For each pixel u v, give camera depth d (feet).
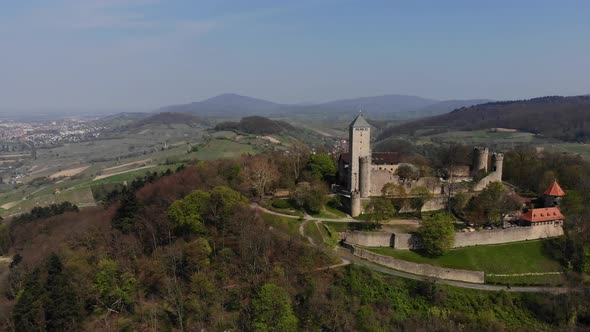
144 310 265.75
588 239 343.46
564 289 311.06
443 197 427.74
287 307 246.06
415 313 289.94
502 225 379.76
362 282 304.50
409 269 327.47
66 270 268.00
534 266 333.83
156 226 345.92
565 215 389.39
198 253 294.25
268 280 281.95
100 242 334.65
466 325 279.49
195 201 341.21
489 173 449.89
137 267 295.89
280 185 488.02
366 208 399.44
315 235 362.53
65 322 242.17
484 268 329.72
